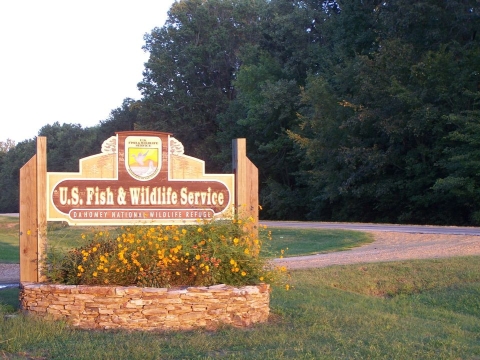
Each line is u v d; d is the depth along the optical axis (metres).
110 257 9.18
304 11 51.25
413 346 8.23
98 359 7.01
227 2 63.50
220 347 7.69
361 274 14.26
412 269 14.52
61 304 8.65
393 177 39.56
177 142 10.15
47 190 9.72
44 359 7.18
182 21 63.75
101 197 9.87
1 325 8.25
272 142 52.31
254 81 54.69
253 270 9.45
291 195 51.97
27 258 9.62
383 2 39.06
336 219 46.84
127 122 73.12
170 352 7.38
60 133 88.62
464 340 9.33
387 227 28.80
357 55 39.59
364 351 7.71
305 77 52.69
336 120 42.38
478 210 34.47
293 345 7.86
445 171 36.12
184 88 63.59
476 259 15.23
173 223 10.04
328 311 10.31
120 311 8.52
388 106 36.62
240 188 10.29
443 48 34.12
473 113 32.75
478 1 32.50
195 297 8.61
